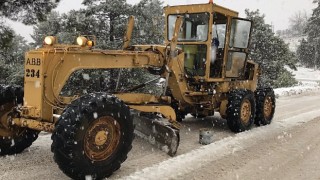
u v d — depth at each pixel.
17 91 5.03
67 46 4.79
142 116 5.73
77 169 4.02
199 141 6.09
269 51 23.80
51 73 4.52
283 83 22.44
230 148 5.76
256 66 8.34
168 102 6.28
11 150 5.00
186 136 6.62
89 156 4.14
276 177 4.66
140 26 13.83
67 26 13.40
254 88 8.29
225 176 4.60
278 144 6.22
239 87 7.80
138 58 5.59
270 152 5.72
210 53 6.84
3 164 4.67
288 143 6.31
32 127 4.55
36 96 4.49
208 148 5.66
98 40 13.38
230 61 7.42
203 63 6.91
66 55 4.61
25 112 4.54
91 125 4.12
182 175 4.52
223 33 7.14
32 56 4.52
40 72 4.44
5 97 4.89
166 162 4.91
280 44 23.83
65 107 4.32
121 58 5.30
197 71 7.00
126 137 4.46
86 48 4.84
